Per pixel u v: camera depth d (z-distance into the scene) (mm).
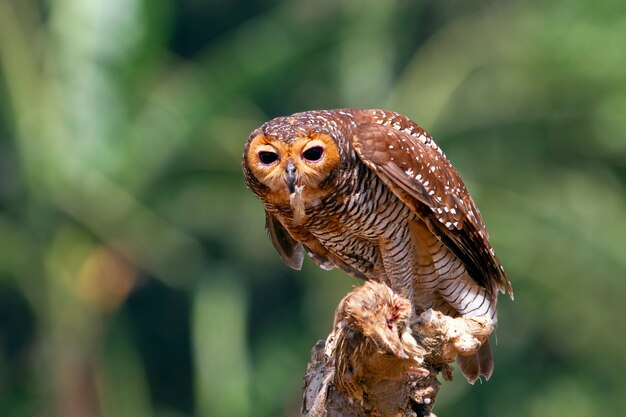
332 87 20641
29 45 16703
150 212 16734
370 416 6438
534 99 18781
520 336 21766
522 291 18734
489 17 21094
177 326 24266
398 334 6121
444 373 6938
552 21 19344
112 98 15555
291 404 21703
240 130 16172
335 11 20172
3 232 17203
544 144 19078
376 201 7668
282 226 8406
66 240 17219
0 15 16609
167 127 15805
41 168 16078
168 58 18547
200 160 16266
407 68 20625
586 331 19500
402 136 7754
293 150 7301
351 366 6250
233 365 19062
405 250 7852
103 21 15250
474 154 18406
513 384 21531
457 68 18984
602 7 19109
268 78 17250
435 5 22688
